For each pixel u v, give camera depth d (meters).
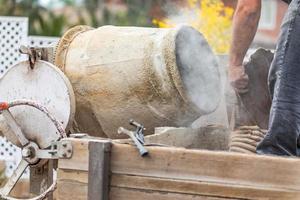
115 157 3.59
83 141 3.66
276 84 3.86
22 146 4.38
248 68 4.85
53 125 4.32
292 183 3.21
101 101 4.71
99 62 4.70
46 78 4.51
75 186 3.68
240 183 3.32
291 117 3.79
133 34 4.72
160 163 3.49
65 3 18.30
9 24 11.14
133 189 3.55
